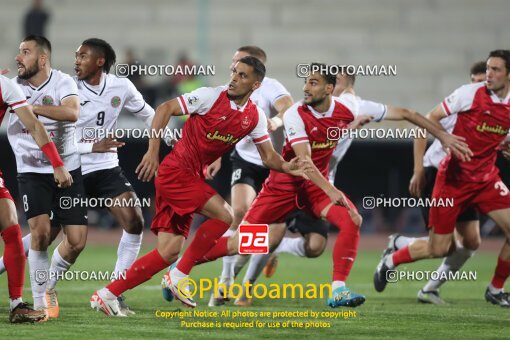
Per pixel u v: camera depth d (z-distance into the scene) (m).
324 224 27.59
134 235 23.58
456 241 27.03
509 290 30.73
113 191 23.53
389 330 20.14
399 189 54.75
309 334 19.41
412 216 54.69
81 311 23.06
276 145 27.89
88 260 40.84
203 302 26.33
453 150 24.69
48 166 21.42
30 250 21.33
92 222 60.03
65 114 20.84
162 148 50.84
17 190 53.78
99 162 23.62
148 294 28.12
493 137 25.34
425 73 70.94
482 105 25.06
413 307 25.41
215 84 69.69
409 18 74.19
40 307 21.23
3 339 18.00
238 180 27.70
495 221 25.91
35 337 18.27
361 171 54.72
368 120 24.50
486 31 73.38
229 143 21.66
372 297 28.36
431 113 25.66
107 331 19.30
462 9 74.12
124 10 73.94
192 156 21.34
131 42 72.62
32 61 21.08
